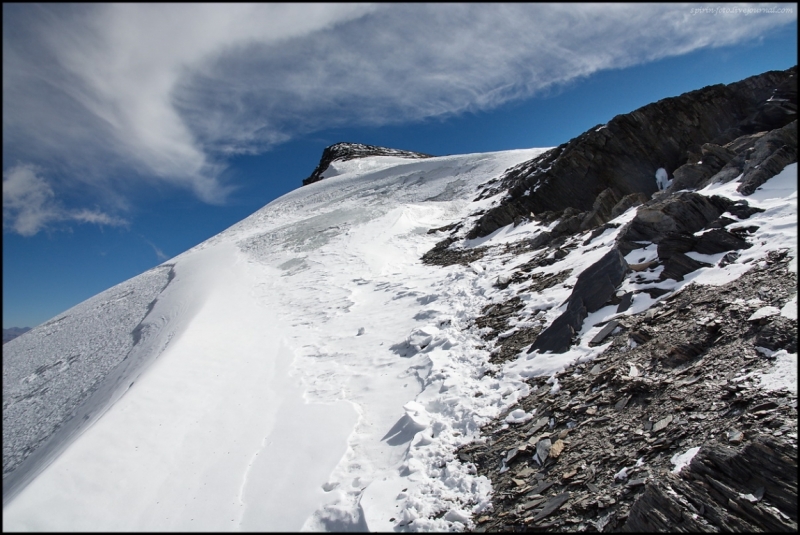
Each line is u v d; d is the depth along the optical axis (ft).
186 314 70.54
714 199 39.99
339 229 119.55
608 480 19.48
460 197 132.77
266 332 59.98
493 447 25.86
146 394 37.96
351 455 29.78
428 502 22.90
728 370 21.58
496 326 41.98
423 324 49.62
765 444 15.78
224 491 27.63
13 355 107.55
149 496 27.02
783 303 23.71
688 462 17.69
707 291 29.76
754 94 96.84
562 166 94.27
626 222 50.80
